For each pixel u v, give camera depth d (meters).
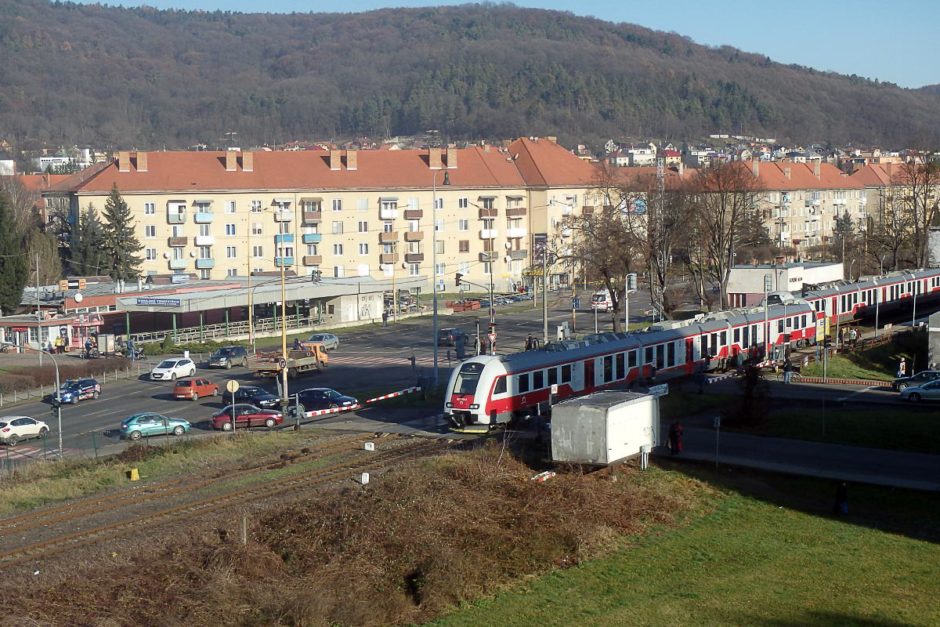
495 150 147.00
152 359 85.50
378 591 30.31
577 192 142.88
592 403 41.09
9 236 101.44
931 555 33.78
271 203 126.25
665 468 42.91
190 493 40.22
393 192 132.38
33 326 88.19
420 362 79.44
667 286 100.81
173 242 122.50
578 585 31.33
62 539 34.22
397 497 36.16
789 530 36.28
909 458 44.59
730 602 29.81
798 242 153.88
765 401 51.59
